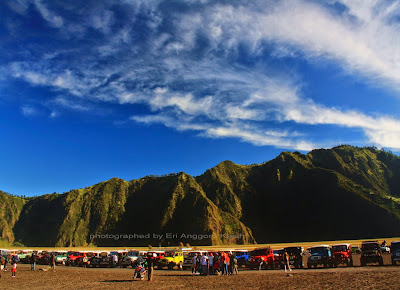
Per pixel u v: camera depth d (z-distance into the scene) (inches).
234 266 1091.3
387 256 1711.4
